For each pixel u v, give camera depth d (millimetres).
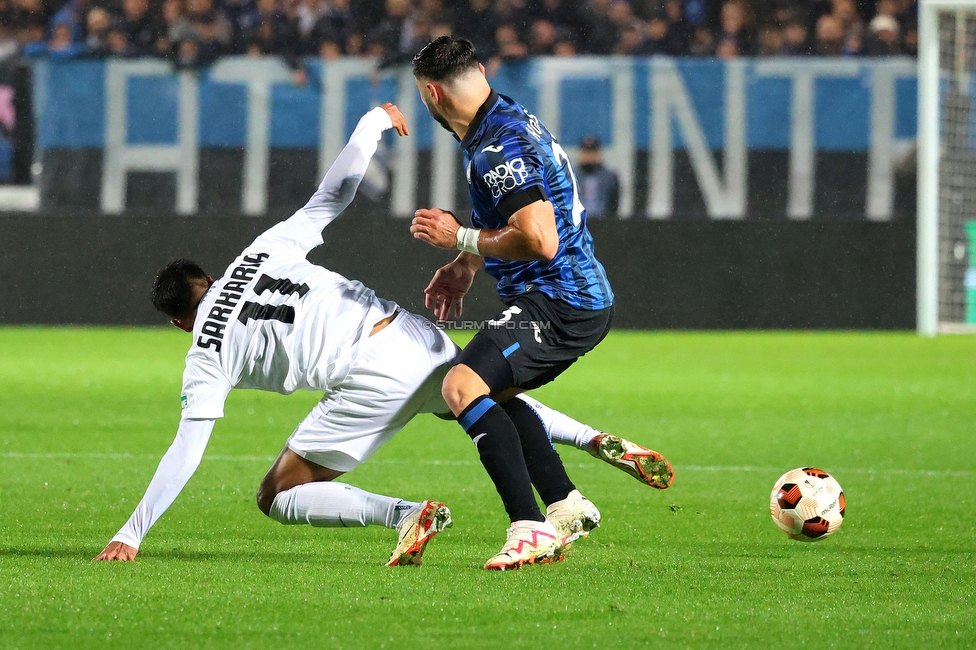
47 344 48094
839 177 57000
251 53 57750
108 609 11195
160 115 56625
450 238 13445
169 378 37656
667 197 57312
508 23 60312
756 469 22797
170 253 55000
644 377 39219
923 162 55344
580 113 57375
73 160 56469
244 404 32625
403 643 10219
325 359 13609
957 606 11766
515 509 13344
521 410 14531
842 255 56281
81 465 22297
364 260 53844
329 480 14227
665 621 11047
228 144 56812
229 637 10336
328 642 10227
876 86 56875
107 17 56969
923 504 19062
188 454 13391
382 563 13883
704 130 57031
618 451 14891
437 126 55688
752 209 57219
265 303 13586
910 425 29141
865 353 47188
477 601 11664
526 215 13000
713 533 16422
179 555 14305
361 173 14820
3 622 10727
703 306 56344
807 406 32625
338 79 56594
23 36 56875
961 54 56719
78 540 15289
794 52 59000
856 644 10336
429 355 13977
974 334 56781
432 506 13383
